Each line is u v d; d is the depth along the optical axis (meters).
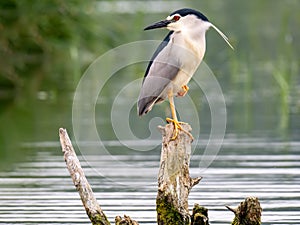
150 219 9.38
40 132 14.83
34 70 21.64
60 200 10.38
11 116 16.42
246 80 19.39
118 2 30.14
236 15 28.78
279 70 20.22
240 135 14.23
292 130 14.50
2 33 20.31
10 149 13.55
